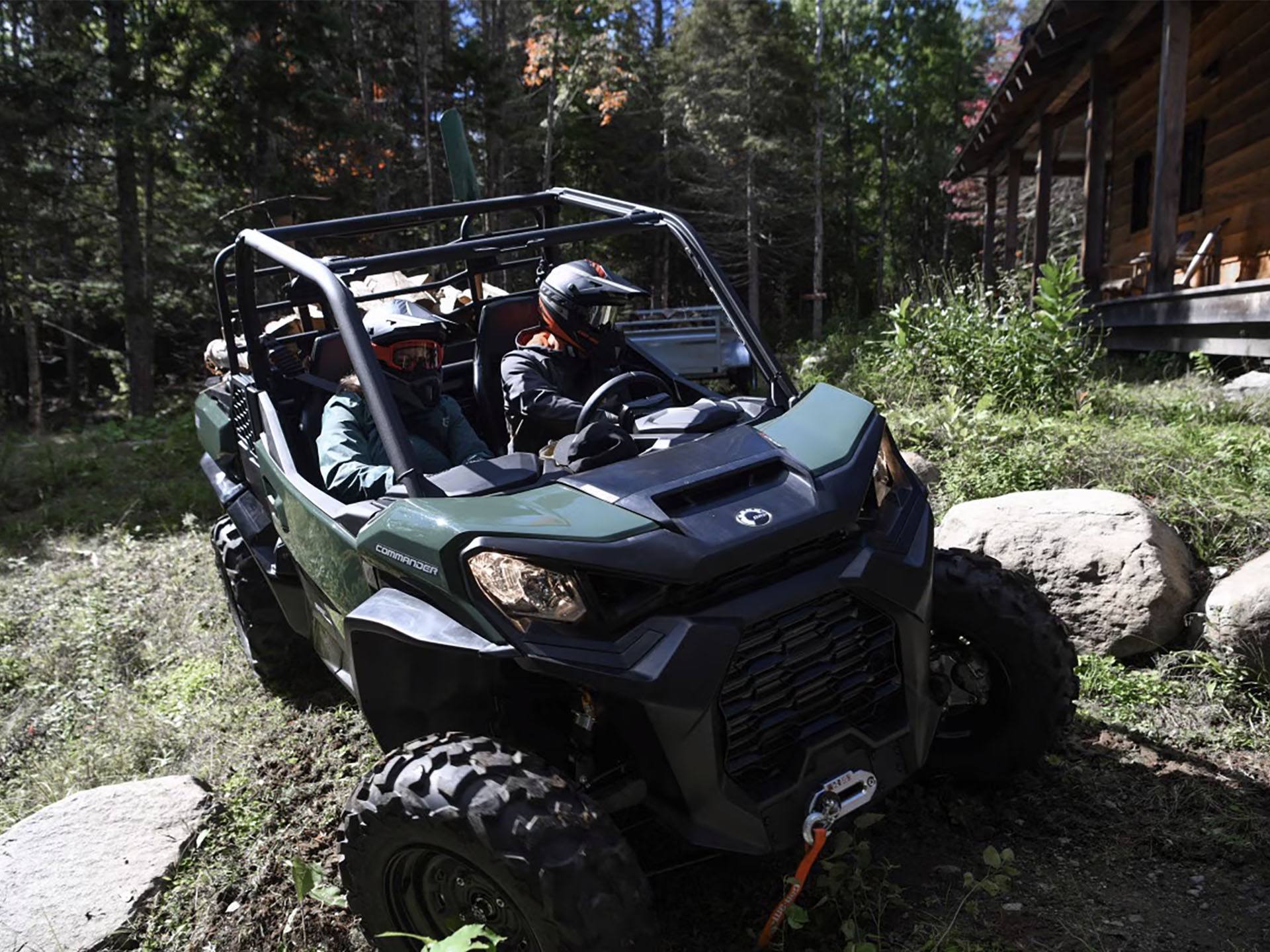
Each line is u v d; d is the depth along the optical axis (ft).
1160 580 12.81
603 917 6.87
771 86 104.63
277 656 14.80
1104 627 13.00
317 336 13.61
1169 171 31.17
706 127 102.94
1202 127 37.81
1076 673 10.12
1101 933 8.45
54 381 116.88
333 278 9.53
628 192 111.14
